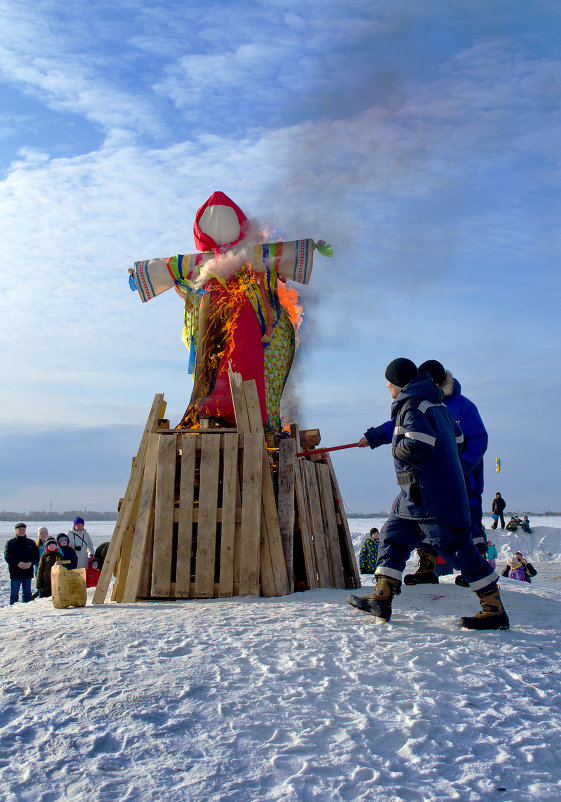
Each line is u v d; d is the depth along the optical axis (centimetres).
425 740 286
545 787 256
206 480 611
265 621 456
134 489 638
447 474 437
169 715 307
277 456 664
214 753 277
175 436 633
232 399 653
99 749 282
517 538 2808
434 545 442
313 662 367
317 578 646
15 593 1160
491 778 261
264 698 323
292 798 245
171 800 245
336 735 290
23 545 1168
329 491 721
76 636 415
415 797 248
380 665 362
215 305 724
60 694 329
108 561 612
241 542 594
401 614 475
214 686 336
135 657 377
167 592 599
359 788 253
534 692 337
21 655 382
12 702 324
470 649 392
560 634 430
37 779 260
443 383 548
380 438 518
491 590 436
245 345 712
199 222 758
